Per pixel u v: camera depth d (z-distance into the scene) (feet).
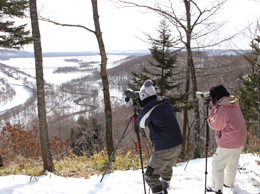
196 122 23.27
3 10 19.61
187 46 23.02
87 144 37.73
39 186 10.97
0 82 450.71
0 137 17.67
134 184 12.02
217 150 10.38
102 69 18.61
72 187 11.16
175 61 37.58
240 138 9.77
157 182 9.43
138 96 10.43
